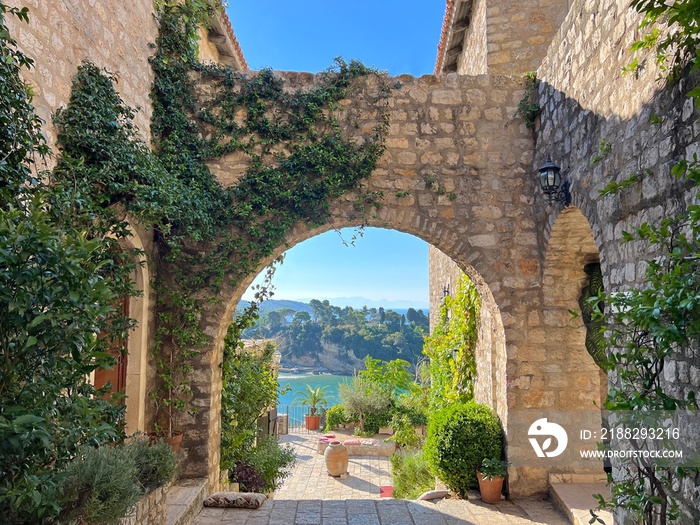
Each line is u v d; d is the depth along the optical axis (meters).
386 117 5.79
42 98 3.37
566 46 4.78
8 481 1.98
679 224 2.85
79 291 2.04
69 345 2.03
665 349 2.54
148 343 5.22
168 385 5.29
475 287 6.45
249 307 6.15
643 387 2.76
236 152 5.70
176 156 5.41
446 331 8.67
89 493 2.50
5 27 2.60
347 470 10.79
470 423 5.60
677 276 2.41
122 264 4.28
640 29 3.33
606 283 3.85
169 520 4.12
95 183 3.93
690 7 2.36
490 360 6.03
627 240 2.90
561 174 4.87
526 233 5.73
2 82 2.62
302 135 5.75
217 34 7.71
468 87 5.89
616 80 3.71
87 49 3.99
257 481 6.81
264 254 5.57
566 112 4.77
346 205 5.71
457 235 5.71
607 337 3.74
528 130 5.84
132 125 4.42
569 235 5.22
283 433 15.31
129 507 2.75
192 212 5.02
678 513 2.61
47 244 1.95
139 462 3.48
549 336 5.59
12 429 1.78
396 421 12.82
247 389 7.04
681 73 2.86
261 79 5.74
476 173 5.80
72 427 2.31
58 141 3.57
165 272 5.54
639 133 3.34
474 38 8.28
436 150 5.82
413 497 6.85
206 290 5.53
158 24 5.52
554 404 5.50
